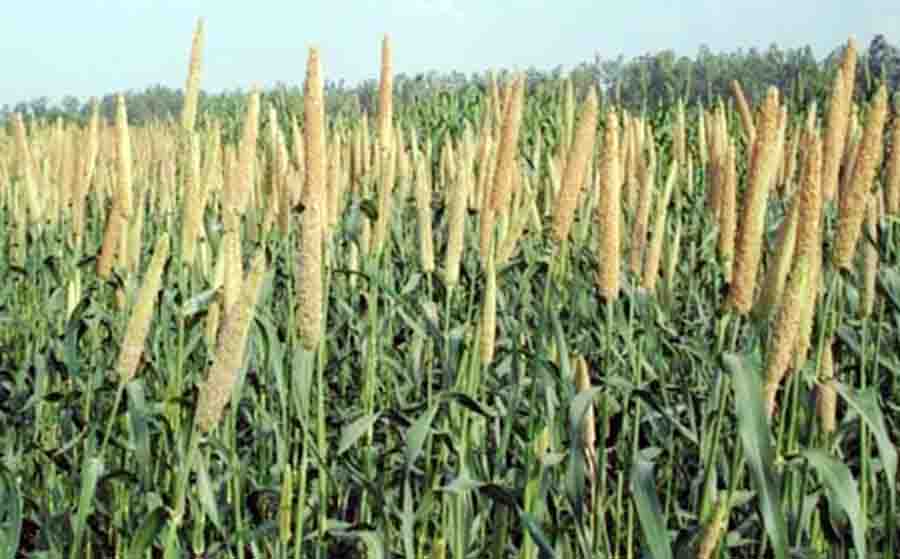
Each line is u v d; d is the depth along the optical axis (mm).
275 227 8094
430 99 27438
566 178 5527
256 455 7008
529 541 4930
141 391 5164
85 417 6402
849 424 5148
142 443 5152
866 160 4867
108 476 5207
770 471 3670
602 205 5434
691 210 11555
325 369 7371
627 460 5414
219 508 5859
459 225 5965
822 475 4016
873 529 5574
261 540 5832
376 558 4883
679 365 7375
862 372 5367
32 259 9891
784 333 3980
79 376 7750
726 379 4332
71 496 7207
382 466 5988
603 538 5234
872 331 6879
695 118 20750
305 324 4574
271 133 7715
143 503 6000
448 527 5316
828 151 5797
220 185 9828
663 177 12234
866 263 5355
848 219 4910
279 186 7441
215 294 5801
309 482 6027
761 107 4453
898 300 5469
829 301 5004
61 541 6156
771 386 4020
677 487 6668
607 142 5402
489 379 6699
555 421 5391
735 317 5109
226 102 34094
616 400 6594
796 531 4742
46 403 7930
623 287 6383
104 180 11812
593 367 8031
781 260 4395
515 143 6195
